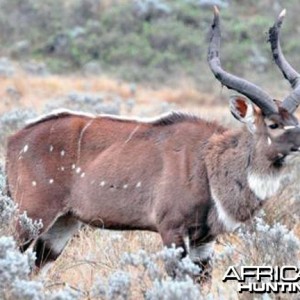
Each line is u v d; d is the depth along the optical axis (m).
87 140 28.39
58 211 28.56
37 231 27.44
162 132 27.69
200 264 26.94
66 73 109.94
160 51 115.81
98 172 27.91
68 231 29.34
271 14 127.06
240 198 26.52
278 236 24.97
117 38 116.88
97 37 117.88
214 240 27.30
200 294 22.53
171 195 26.70
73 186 28.34
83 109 60.31
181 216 26.61
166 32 117.69
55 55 115.88
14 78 90.06
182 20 123.06
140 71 106.56
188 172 26.69
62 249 29.22
